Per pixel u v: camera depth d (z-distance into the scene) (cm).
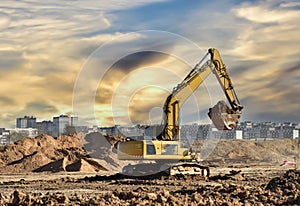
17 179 4528
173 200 2186
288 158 9706
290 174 2827
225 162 8550
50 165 6116
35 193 2867
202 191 2639
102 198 2272
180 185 3397
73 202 2216
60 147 7450
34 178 4662
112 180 4009
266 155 9812
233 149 9900
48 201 2184
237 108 4384
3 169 6172
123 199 2342
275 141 11181
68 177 4584
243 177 4209
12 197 2533
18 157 6950
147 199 2264
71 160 6506
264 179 3931
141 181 3691
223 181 3756
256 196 2311
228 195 2394
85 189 3216
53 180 4150
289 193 2378
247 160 9194
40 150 6856
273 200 2133
